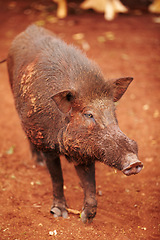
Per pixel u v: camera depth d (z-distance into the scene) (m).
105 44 12.44
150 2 17.12
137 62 11.20
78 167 4.89
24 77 5.29
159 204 5.62
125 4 16.84
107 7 14.98
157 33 13.38
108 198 5.81
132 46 12.34
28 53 5.62
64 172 6.70
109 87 4.47
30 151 6.96
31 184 6.17
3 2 17.33
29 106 4.98
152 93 9.53
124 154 3.97
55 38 5.79
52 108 4.70
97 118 4.25
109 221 5.15
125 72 10.40
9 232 4.75
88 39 12.79
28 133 5.05
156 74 10.53
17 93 5.48
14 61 5.97
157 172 6.54
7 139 7.77
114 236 4.77
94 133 4.24
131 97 9.31
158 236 4.86
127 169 3.93
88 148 4.30
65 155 4.78
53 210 5.23
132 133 7.79
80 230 4.86
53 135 4.71
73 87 4.54
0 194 5.72
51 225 4.95
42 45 5.52
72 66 4.75
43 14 15.46
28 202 5.61
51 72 4.90
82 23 14.37
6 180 6.20
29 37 6.09
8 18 15.12
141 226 5.09
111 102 4.41
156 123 8.20
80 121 4.36
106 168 6.80
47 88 4.83
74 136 4.38
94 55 11.54
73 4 16.78
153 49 12.15
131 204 5.64
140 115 8.52
